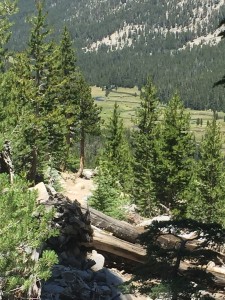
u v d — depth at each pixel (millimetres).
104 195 22281
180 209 37312
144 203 38719
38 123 30594
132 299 12711
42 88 36031
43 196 14172
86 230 14367
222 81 9727
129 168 47781
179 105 38469
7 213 8180
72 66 47625
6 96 22312
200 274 9398
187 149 37094
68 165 54156
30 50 34969
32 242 8656
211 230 9664
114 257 15938
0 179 8812
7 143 17562
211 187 39406
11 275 8547
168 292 8836
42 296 10742
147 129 44688
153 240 9977
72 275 12188
